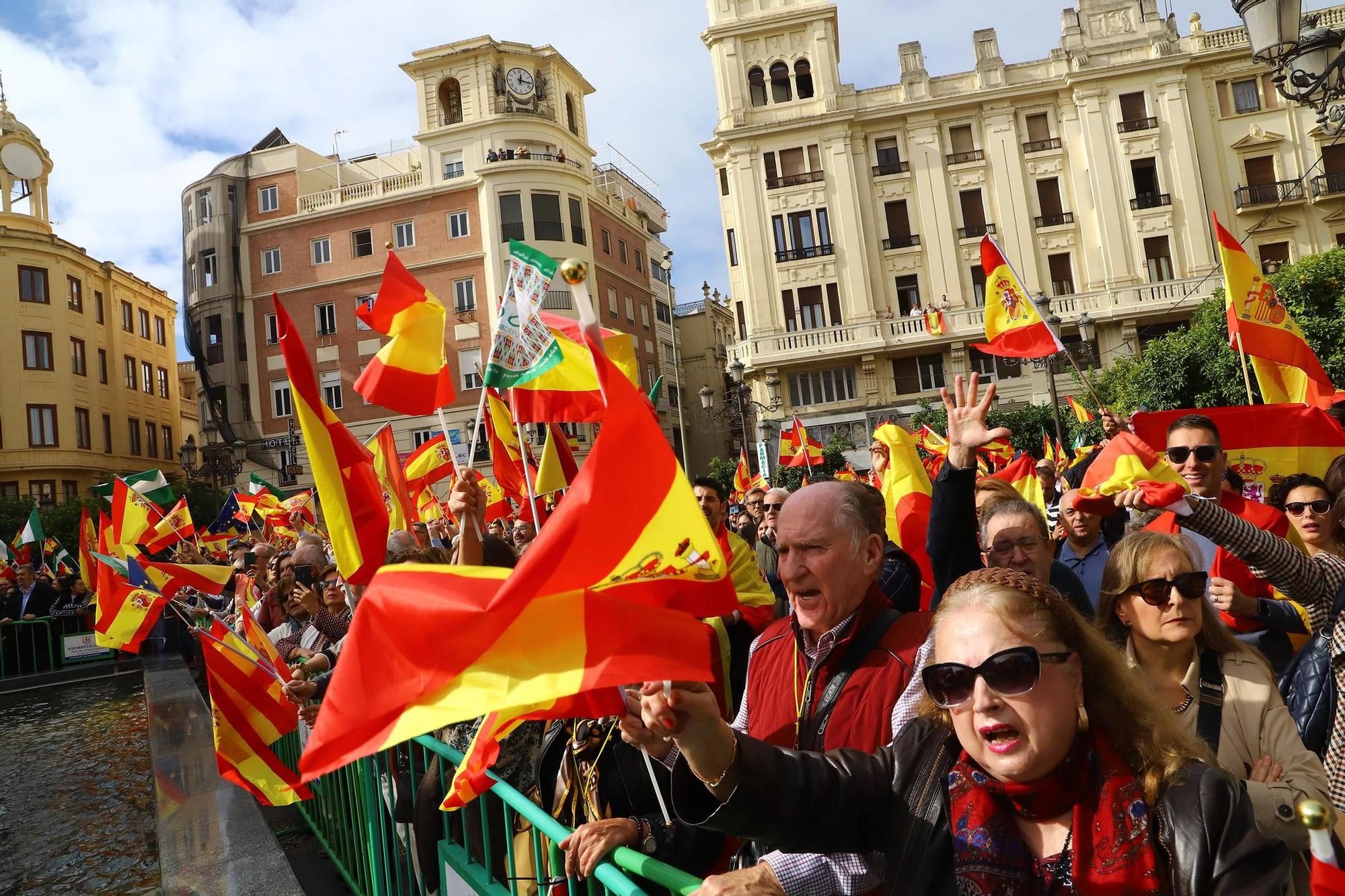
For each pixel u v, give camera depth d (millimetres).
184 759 7137
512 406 3758
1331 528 3938
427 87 39781
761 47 37156
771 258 36156
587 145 43031
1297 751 2570
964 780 1804
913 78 36062
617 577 1964
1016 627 1735
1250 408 5496
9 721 12398
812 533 2633
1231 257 6301
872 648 2607
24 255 38219
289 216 40312
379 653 1974
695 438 51750
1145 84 34844
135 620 8422
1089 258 34781
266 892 4379
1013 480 7031
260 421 39844
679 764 2068
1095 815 1669
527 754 3311
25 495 37125
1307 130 34250
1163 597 2672
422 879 3809
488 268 37938
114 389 42219
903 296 35906
